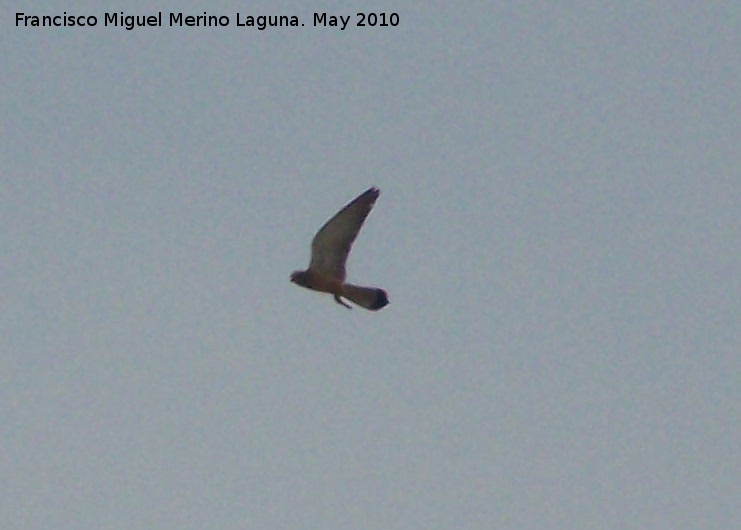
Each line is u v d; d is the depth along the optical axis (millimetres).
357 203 29688
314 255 30000
